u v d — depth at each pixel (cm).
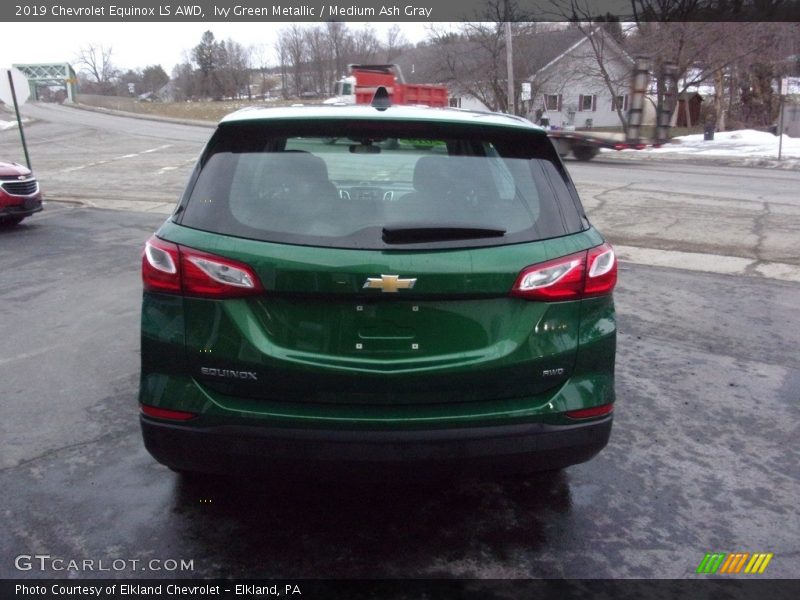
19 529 319
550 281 284
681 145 3216
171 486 357
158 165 2302
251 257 274
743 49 3441
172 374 285
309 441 275
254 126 304
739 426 438
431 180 298
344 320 275
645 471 381
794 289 758
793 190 1603
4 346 567
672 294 733
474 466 286
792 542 320
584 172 2044
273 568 295
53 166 2333
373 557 304
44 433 416
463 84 4394
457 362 279
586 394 294
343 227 281
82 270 827
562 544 315
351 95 2172
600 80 4381
